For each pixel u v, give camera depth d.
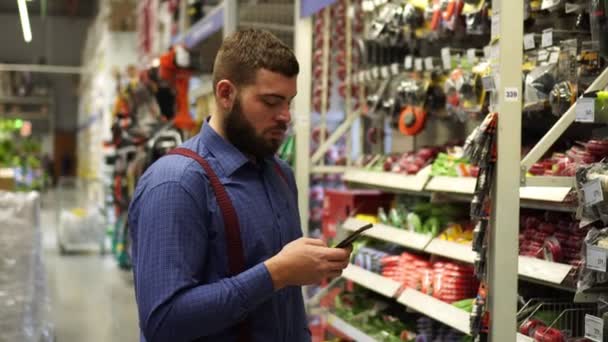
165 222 1.64
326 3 3.69
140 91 7.32
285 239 1.87
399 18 3.52
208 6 6.75
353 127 4.67
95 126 13.72
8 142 12.38
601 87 2.25
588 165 2.16
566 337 2.31
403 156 3.66
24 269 3.66
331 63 4.48
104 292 7.75
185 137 5.79
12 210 3.83
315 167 4.23
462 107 2.94
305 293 4.36
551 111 2.60
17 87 24.31
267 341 1.80
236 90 1.74
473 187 2.80
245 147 1.78
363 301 4.00
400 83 3.67
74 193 11.14
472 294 3.03
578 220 2.40
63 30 25.70
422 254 3.51
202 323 1.59
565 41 2.48
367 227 1.73
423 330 3.34
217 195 1.72
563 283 2.29
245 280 1.63
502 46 2.04
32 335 3.47
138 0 10.35
